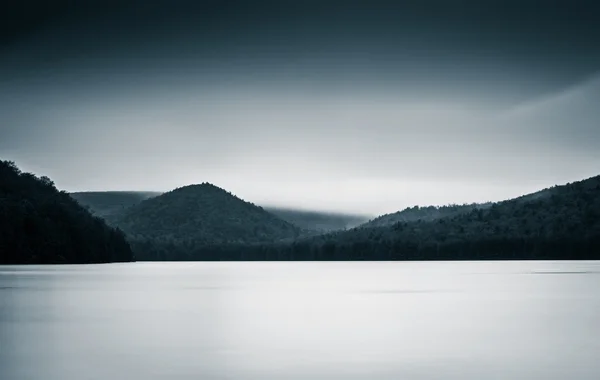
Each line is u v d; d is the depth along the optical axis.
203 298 83.62
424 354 41.53
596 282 114.00
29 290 96.06
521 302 75.31
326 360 39.75
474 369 36.91
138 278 139.25
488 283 115.06
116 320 59.12
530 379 34.41
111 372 36.31
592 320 57.59
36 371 36.56
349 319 60.03
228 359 40.09
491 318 59.88
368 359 40.00
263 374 35.88
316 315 63.31
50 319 60.03
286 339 47.88
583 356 40.47
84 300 79.62
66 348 43.97
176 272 182.88
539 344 44.97
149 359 40.06
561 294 86.94
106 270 187.88
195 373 36.09
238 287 107.75
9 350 43.19
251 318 60.81
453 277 139.62
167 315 63.28
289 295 88.81
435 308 69.50
